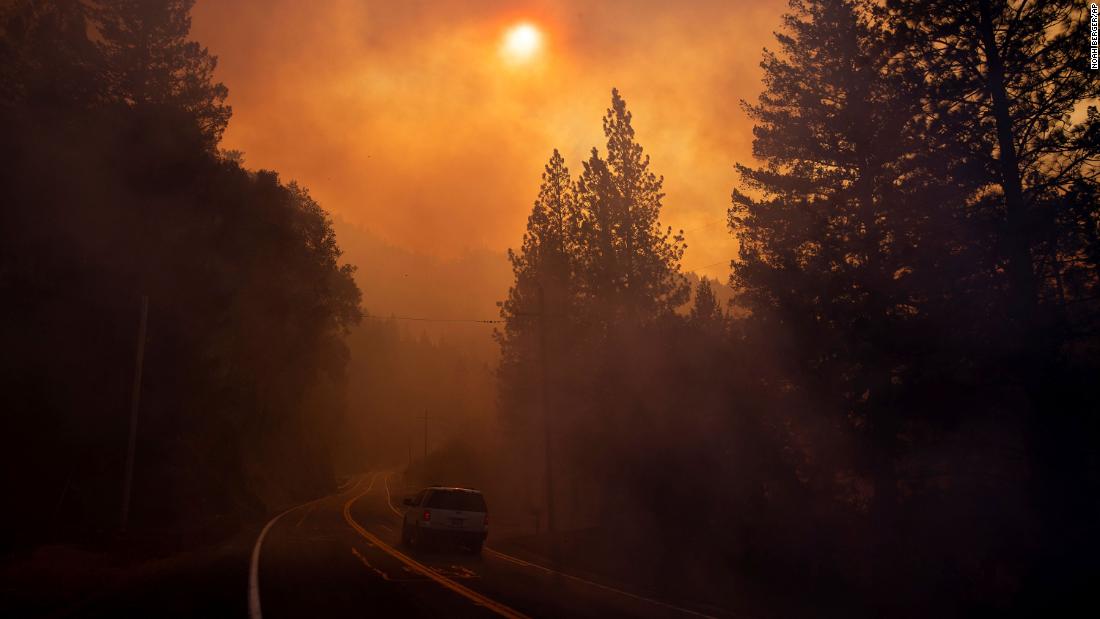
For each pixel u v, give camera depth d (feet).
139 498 104.42
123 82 125.39
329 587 46.37
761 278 71.87
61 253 103.71
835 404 65.41
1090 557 45.55
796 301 67.97
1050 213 52.08
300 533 94.63
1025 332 51.78
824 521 61.00
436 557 69.36
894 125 64.64
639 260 113.39
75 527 82.64
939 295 59.00
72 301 104.73
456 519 73.77
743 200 77.36
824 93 71.87
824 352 67.67
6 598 40.29
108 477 103.35
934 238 59.41
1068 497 48.52
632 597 48.83
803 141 72.13
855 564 55.11
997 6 58.13
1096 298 52.65
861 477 66.39
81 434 100.27
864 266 67.00
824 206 70.79
